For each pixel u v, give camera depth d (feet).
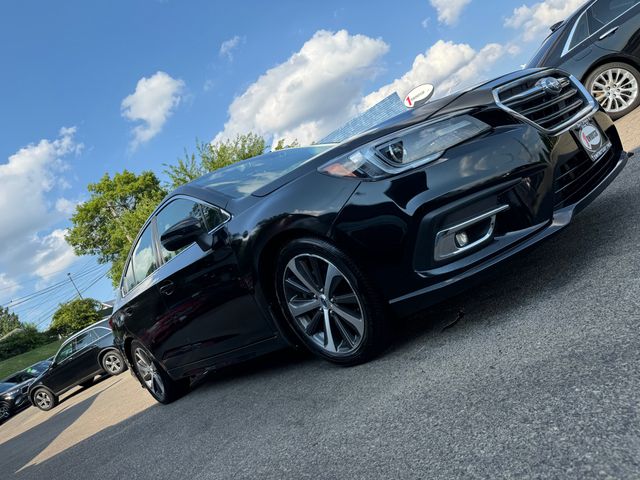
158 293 11.64
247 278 9.04
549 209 7.49
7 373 121.60
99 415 20.06
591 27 19.86
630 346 5.46
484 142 7.36
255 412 8.96
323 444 6.53
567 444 4.48
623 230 8.70
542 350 6.19
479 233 7.26
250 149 79.46
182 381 13.91
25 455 19.19
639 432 4.25
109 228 140.97
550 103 8.29
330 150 8.49
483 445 4.99
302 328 8.76
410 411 6.27
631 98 19.44
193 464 8.13
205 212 10.08
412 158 7.30
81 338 36.40
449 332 7.98
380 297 7.72
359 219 7.39
